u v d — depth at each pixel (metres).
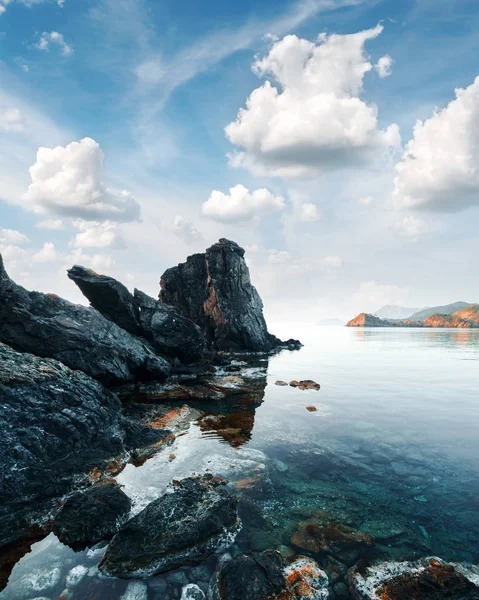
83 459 13.82
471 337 126.81
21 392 14.04
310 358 57.12
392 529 9.95
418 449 16.06
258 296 81.88
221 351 67.94
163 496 10.76
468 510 10.97
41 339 25.34
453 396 27.14
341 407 23.70
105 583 7.95
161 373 31.56
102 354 27.11
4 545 9.42
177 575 8.27
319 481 12.92
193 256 75.50
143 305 41.69
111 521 10.02
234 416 21.44
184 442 16.92
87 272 39.09
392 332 190.75
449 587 7.62
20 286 28.19
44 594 7.58
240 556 8.37
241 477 13.20
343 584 7.88
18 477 11.69
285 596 7.36
